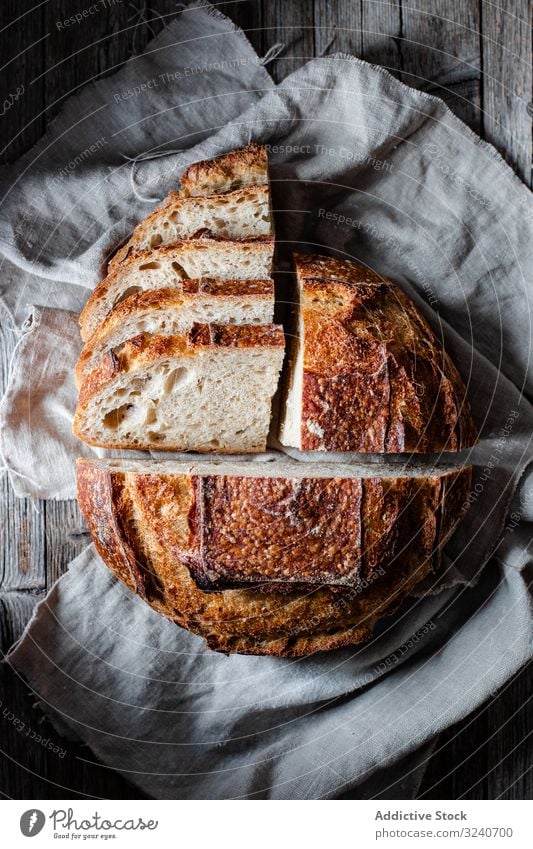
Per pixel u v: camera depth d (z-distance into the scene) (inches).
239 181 20.7
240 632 19.2
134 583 19.5
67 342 22.1
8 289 22.2
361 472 19.7
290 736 21.9
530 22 22.5
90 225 21.7
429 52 22.5
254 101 22.0
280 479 18.4
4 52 22.2
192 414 20.3
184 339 19.5
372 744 21.2
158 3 22.4
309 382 19.0
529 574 21.8
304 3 22.4
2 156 22.1
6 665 22.3
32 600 22.5
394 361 19.0
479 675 21.4
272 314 19.8
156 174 21.5
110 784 22.3
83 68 22.3
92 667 21.8
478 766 22.6
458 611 22.1
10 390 21.9
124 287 20.6
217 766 21.8
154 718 21.8
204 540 18.4
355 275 20.4
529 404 21.7
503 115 22.5
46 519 22.5
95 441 20.8
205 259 20.1
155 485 18.8
